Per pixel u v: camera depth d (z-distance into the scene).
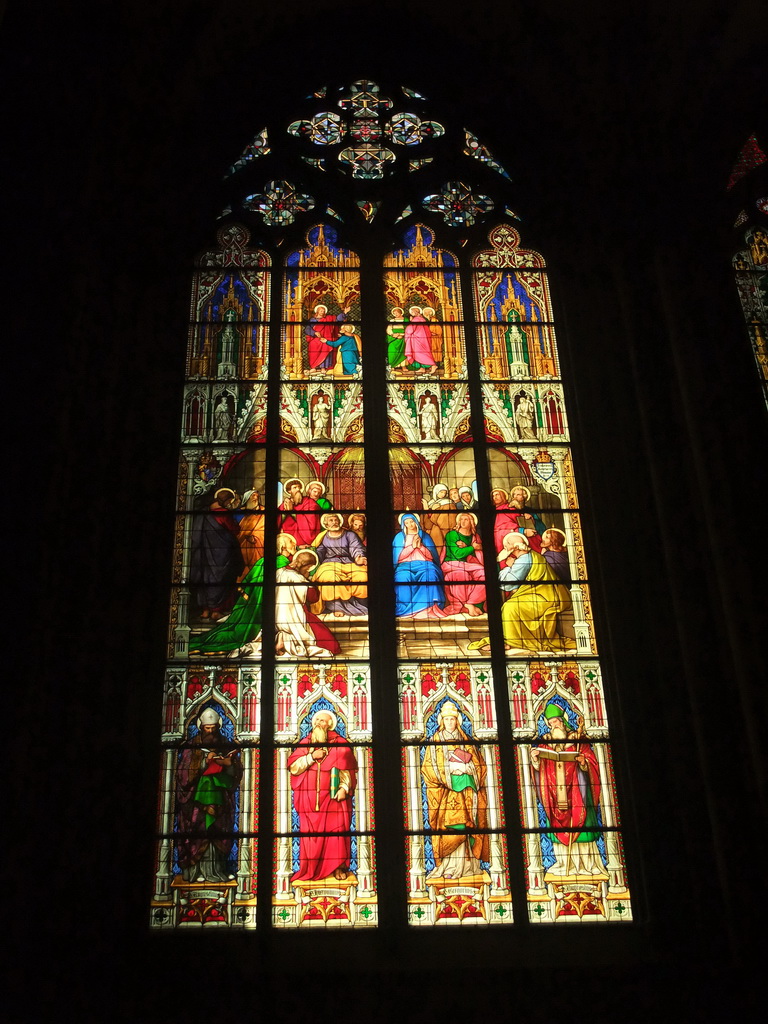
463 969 7.36
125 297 9.45
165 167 10.30
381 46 11.67
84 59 8.77
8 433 7.43
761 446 8.84
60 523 7.87
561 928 7.66
